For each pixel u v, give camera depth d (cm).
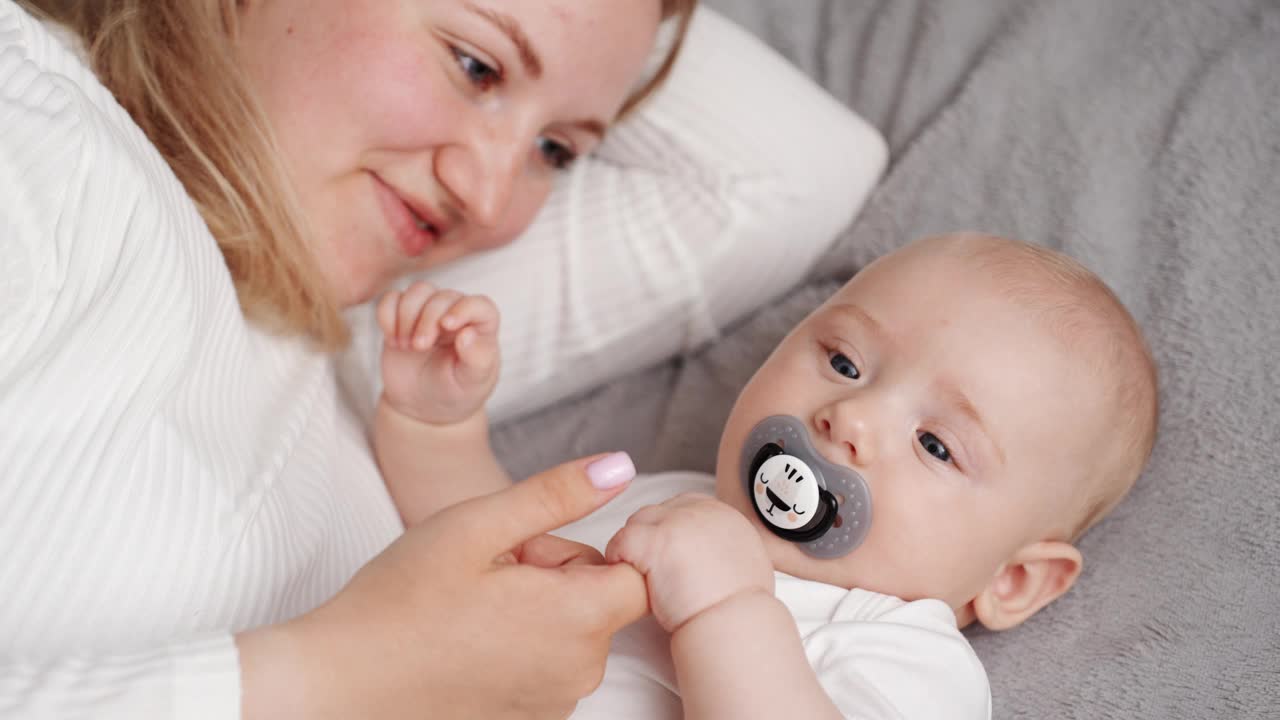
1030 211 126
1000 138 131
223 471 75
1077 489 99
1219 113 120
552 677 66
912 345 97
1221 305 111
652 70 137
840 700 81
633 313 137
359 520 102
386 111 100
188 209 83
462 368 109
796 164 135
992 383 95
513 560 73
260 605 76
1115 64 129
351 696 60
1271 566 97
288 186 100
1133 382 101
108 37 97
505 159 108
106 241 69
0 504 60
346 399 125
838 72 151
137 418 67
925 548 93
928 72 141
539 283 137
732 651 73
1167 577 100
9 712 52
